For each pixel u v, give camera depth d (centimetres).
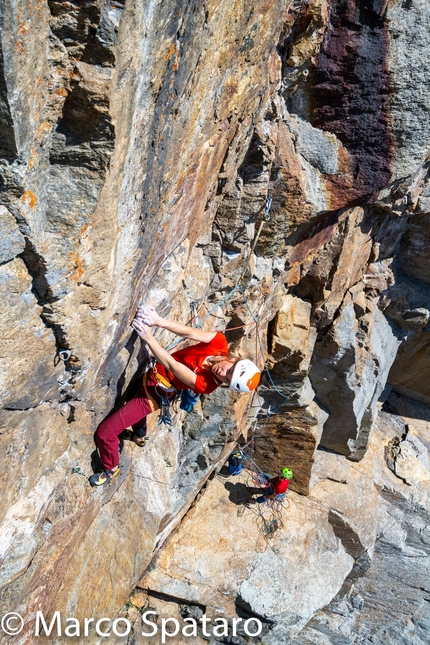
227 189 513
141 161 289
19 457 332
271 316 744
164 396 419
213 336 411
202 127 367
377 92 523
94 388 389
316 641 1027
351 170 575
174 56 269
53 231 257
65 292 281
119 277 336
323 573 910
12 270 248
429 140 560
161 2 226
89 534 514
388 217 753
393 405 1238
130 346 417
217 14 296
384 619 1080
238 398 699
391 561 1094
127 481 590
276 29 414
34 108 207
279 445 937
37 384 313
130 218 313
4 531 333
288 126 535
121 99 232
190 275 539
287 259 663
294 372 802
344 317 815
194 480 768
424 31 490
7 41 174
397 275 901
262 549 871
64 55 208
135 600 767
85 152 240
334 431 989
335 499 1010
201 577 803
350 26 482
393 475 1135
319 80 516
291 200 568
